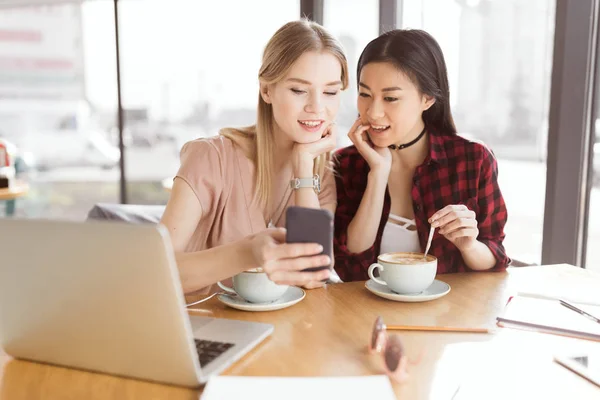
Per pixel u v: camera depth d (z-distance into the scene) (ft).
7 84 17.78
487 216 5.11
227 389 2.34
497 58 8.46
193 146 4.70
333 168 5.51
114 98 14.62
